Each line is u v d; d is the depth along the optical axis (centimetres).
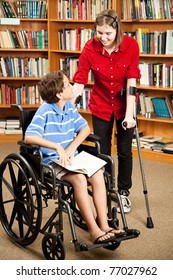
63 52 557
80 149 311
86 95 548
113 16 308
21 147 296
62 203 268
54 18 551
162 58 518
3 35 558
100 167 278
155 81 507
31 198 272
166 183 428
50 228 278
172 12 489
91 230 265
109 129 354
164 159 498
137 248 295
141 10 503
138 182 429
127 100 334
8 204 368
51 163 286
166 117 512
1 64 565
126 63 331
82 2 531
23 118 297
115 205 362
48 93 285
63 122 292
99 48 329
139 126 543
